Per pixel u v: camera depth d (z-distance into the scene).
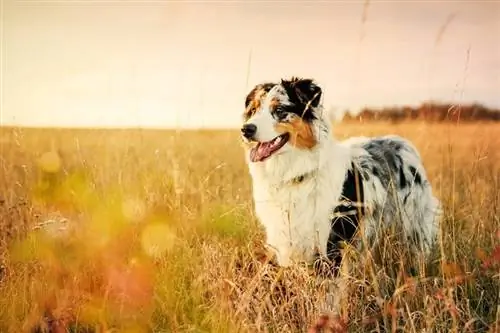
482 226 3.83
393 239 3.50
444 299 2.90
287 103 3.28
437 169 4.65
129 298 3.21
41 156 4.57
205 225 3.96
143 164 4.68
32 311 3.10
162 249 3.67
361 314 3.05
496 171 4.42
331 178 3.31
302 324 2.95
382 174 3.61
